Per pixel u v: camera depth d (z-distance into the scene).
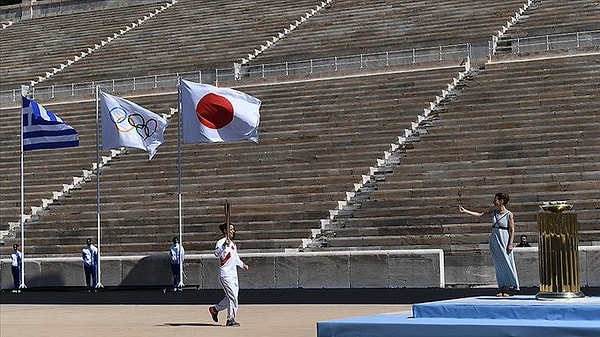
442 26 60.97
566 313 15.90
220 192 44.22
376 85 53.03
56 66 70.19
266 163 46.69
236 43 66.56
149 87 61.84
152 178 47.75
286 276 35.69
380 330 16.06
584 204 36.50
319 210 41.00
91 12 83.69
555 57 52.09
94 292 36.88
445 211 38.50
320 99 53.03
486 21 60.19
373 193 41.34
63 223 44.78
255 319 24.80
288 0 75.25
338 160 45.31
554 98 46.16
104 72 66.44
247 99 34.31
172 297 33.75
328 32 65.44
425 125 47.16
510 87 48.91
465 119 46.12
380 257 34.59
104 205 45.56
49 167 51.41
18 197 48.53
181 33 72.31
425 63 54.56
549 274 17.64
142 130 37.16
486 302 17.28
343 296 31.56
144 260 38.31
